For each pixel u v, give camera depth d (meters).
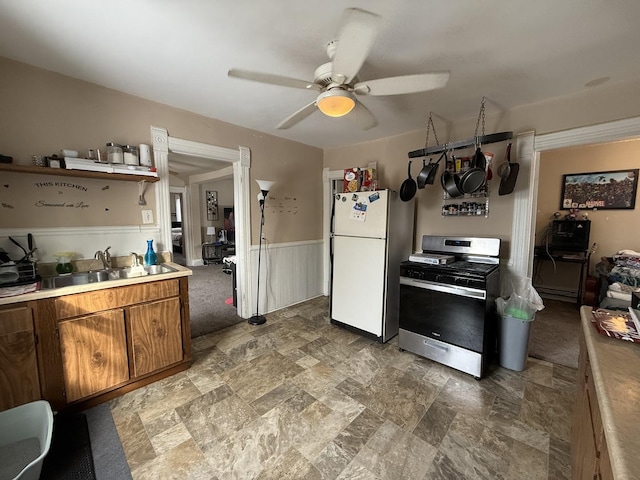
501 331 2.34
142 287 2.00
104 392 1.89
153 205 2.48
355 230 2.89
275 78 1.46
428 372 2.28
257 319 3.27
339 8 1.33
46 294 1.62
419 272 2.43
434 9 1.32
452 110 2.56
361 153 3.73
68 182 2.07
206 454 1.50
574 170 3.98
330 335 2.95
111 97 2.21
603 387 0.78
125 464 1.43
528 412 1.82
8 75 1.80
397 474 1.39
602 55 1.69
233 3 1.30
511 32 1.49
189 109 2.63
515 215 2.52
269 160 3.44
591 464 0.88
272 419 1.75
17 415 1.46
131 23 1.45
